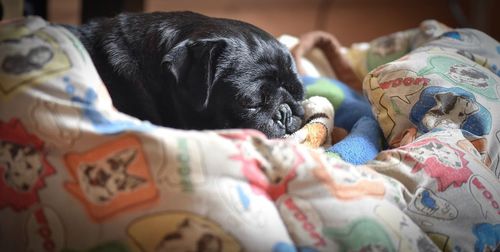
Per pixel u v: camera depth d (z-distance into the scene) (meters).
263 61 1.24
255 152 0.90
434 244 0.96
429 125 1.23
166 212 0.85
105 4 2.25
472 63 1.41
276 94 1.26
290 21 3.57
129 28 1.27
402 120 1.29
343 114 1.55
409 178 1.01
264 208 0.87
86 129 0.89
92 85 0.94
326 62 1.89
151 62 1.21
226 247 0.84
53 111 0.90
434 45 1.48
